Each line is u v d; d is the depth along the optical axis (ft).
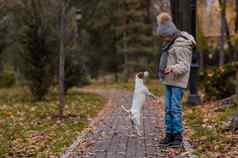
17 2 63.21
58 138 33.60
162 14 29.60
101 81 151.02
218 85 57.77
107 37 140.05
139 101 33.37
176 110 29.17
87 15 75.10
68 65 81.30
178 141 29.19
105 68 146.20
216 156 25.82
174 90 29.22
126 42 137.69
